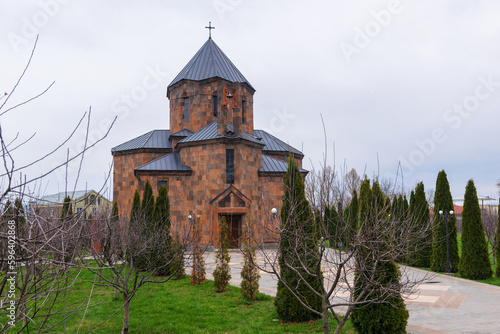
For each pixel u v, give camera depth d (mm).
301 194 10820
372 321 9203
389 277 9086
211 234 31844
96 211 14617
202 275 17516
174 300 13898
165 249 16844
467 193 20422
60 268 4230
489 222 29203
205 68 39875
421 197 24000
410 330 10094
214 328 10297
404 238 7605
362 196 9477
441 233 22172
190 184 33750
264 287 16656
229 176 32906
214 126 36000
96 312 11984
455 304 13383
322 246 6914
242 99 38781
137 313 11961
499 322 10922
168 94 42688
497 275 20000
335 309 12336
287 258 10523
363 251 7656
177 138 37500
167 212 21000
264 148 41406
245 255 13648
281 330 10055
